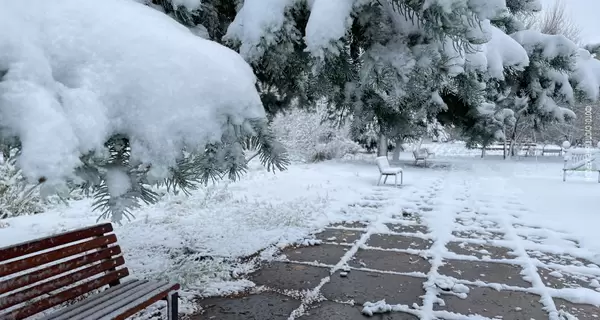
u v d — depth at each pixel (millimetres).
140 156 1857
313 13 2559
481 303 3516
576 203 8016
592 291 3734
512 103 11547
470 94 4305
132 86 1835
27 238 5434
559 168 15391
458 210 7516
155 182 2092
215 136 1984
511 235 5723
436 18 2363
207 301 3518
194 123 1916
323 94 3678
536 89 8352
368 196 8992
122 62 1840
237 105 2025
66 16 1845
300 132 16484
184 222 6352
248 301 3520
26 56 1661
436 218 6852
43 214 6934
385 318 3221
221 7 3373
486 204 8086
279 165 2707
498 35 6023
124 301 2393
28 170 1484
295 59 3172
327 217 6859
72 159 1568
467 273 4258
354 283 3947
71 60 1787
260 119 2119
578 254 4910
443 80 3688
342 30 2555
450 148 30453
